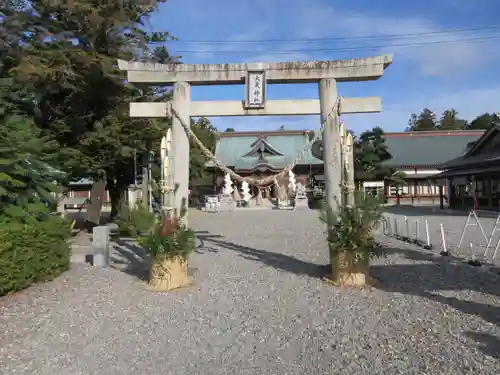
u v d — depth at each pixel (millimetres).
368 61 9750
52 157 11445
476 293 7984
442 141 54688
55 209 12156
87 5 13867
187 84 10172
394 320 6527
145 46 16500
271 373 4820
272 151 49781
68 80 14578
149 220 8953
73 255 13188
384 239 16078
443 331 5953
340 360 5129
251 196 43844
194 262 11914
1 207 9297
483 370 4695
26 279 8938
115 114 15984
